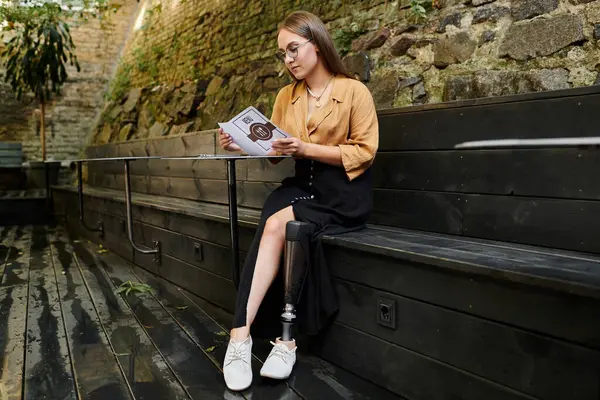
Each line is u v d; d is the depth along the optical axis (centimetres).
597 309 107
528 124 167
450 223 193
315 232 176
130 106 654
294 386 164
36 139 794
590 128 152
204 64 534
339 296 177
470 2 232
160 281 317
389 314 157
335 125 181
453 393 140
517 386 124
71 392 162
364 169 183
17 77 762
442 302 141
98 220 464
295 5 389
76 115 820
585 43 185
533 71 199
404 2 270
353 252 169
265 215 181
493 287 128
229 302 249
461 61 231
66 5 788
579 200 155
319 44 183
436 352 144
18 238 505
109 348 201
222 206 324
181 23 600
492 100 177
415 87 250
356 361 171
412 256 147
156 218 330
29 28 718
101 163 592
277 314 183
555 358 116
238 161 312
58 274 338
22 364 185
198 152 366
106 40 823
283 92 202
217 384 167
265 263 173
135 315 245
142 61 691
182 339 211
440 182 196
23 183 750
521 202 170
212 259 262
